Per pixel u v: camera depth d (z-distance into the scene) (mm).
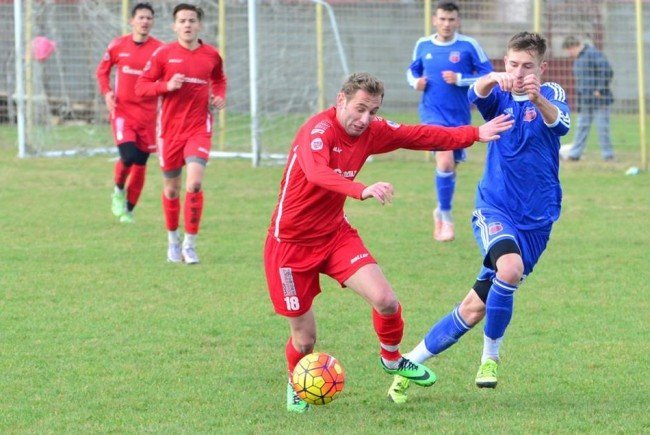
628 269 26359
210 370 17906
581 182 41969
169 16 50219
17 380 17172
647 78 57812
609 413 15273
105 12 50781
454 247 29484
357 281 15375
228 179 42312
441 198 30250
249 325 21078
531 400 16125
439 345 16516
